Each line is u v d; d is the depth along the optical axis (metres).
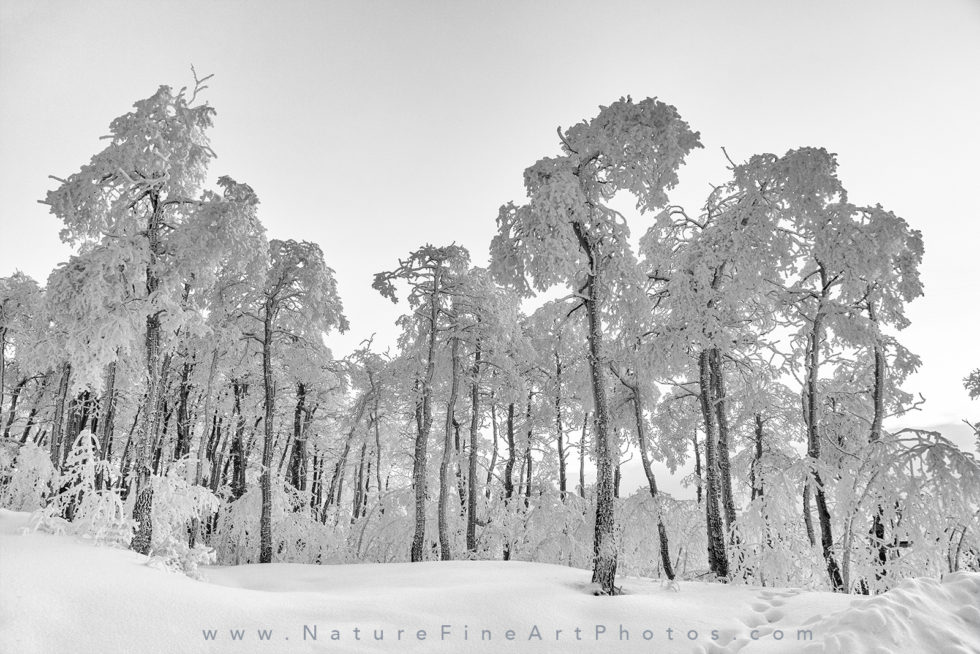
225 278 18.20
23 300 19.53
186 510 12.66
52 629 6.32
